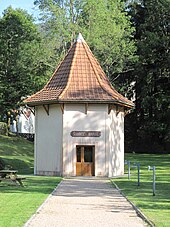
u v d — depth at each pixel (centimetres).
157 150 6706
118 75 6219
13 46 5562
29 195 2058
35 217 1455
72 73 3659
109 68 5522
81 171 3484
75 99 3422
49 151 3572
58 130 3509
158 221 1366
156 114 6291
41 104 3575
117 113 3662
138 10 6525
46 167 3581
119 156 3691
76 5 5194
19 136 6544
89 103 3478
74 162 3466
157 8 5991
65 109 3472
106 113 3503
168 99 6028
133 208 1697
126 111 4828
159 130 6225
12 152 5134
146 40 6000
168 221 1368
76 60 3741
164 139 6356
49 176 3450
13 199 1900
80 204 1795
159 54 6091
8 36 5572
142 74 6272
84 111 3491
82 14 5212
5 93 5716
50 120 3584
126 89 6669
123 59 5509
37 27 5584
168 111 6100
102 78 3744
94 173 3466
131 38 6125
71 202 1856
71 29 5122
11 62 5603
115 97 3469
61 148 3478
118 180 3053
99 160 3475
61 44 5297
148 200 1925
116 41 5247
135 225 1328
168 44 5950
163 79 6294
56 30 5138
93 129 3488
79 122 3484
